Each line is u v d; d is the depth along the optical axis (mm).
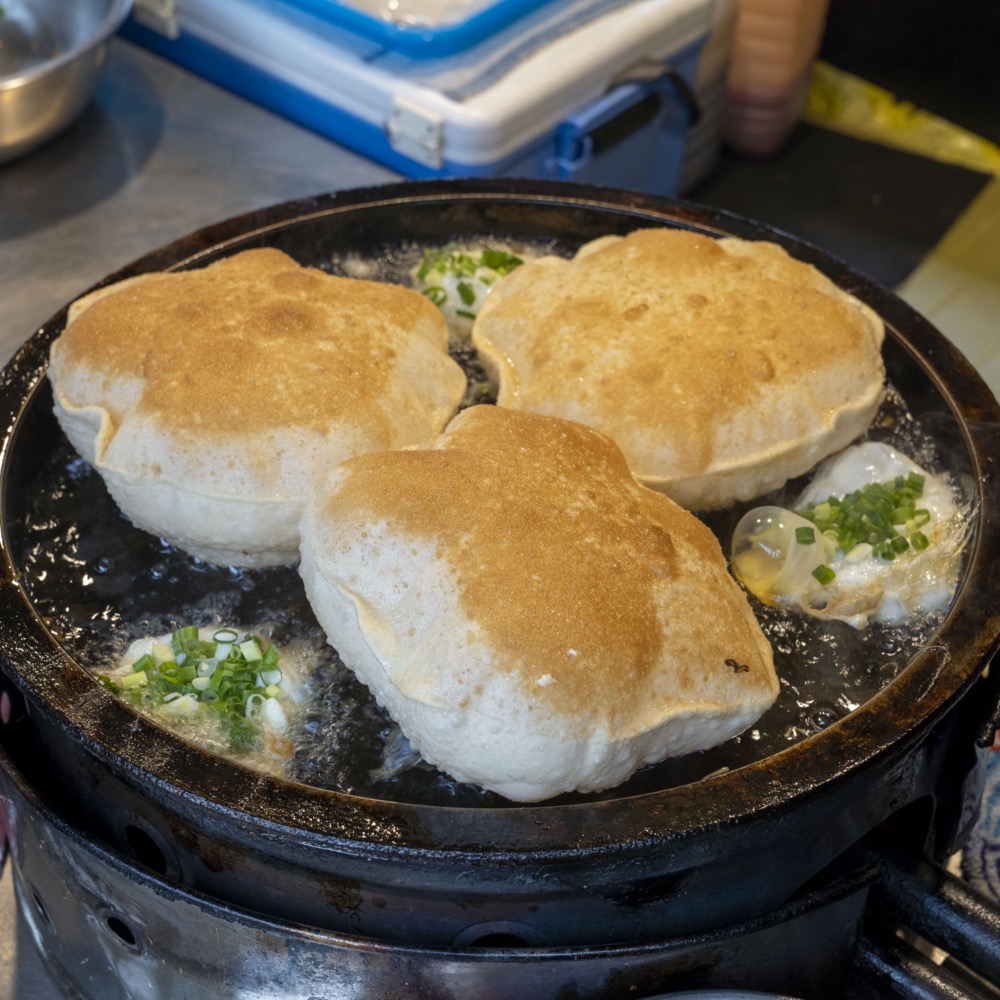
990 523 886
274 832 776
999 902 907
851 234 1462
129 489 877
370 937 811
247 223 1017
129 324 908
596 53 1196
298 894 810
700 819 783
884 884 894
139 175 1229
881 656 879
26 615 840
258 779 790
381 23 1171
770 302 940
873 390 935
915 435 959
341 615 830
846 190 1527
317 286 933
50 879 874
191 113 1283
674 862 792
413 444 888
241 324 902
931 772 868
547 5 1227
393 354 909
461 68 1177
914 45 1577
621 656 801
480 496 832
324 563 832
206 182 1222
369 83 1177
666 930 821
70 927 889
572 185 1055
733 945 826
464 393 946
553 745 791
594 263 975
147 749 796
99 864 823
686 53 1304
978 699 872
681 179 1484
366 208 1033
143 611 884
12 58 1305
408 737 824
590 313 936
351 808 784
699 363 908
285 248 1025
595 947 802
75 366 906
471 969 799
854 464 932
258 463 864
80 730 799
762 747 849
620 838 777
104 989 905
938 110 1608
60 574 896
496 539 819
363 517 829
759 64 1446
